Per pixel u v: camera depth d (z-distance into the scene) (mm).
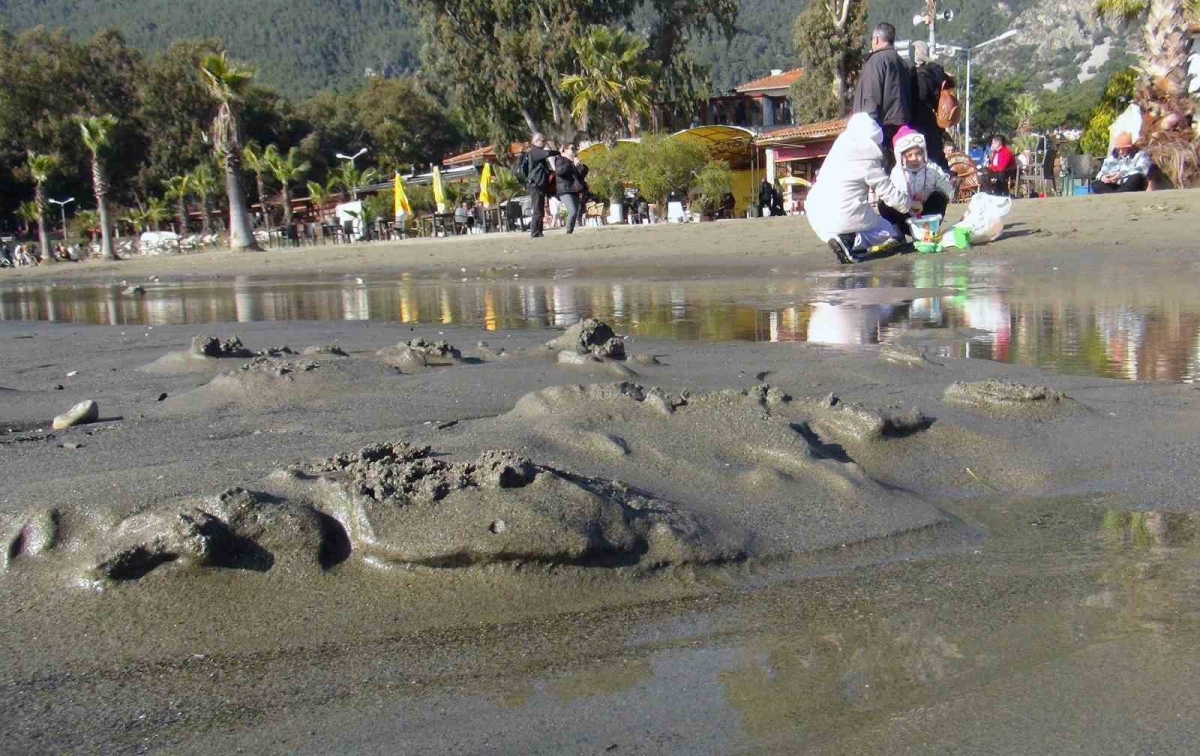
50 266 30688
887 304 7238
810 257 11328
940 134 11289
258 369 4301
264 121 64250
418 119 68688
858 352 5027
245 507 2154
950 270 9273
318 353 5105
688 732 1488
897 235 10805
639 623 1929
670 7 39406
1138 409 3541
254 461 2744
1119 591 1973
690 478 2613
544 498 2207
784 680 1646
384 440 3047
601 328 5016
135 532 2121
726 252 12648
